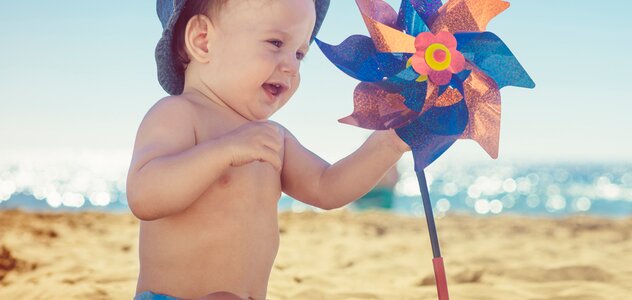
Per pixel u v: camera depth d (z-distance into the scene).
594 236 6.16
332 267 4.43
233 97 2.03
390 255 4.92
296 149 2.25
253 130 1.77
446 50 1.90
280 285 3.60
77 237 5.76
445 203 25.23
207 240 1.89
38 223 6.61
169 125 1.90
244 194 1.95
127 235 5.99
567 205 24.12
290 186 2.24
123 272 3.93
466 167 57.44
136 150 1.87
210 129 1.98
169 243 1.88
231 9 2.01
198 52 2.05
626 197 27.56
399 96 1.90
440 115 1.91
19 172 47.84
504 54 1.95
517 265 4.21
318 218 7.60
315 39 1.93
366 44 1.96
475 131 1.94
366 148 2.15
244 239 1.93
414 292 3.48
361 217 7.78
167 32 2.11
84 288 3.34
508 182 38.59
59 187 32.62
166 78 2.21
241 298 1.85
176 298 1.86
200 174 1.73
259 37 2.00
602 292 3.41
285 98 2.10
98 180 39.53
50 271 4.05
